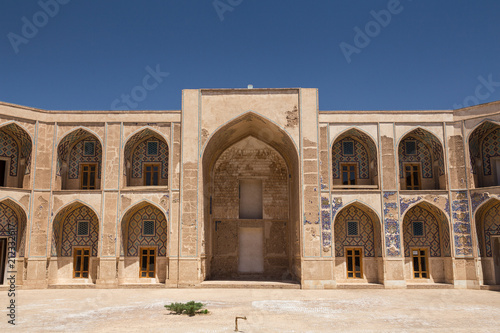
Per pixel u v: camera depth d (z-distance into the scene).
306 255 15.77
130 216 17.02
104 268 15.92
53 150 16.42
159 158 17.55
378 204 16.09
